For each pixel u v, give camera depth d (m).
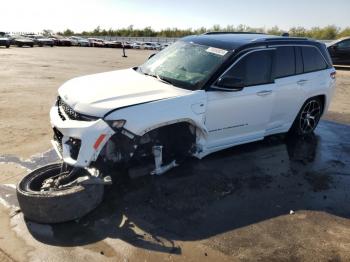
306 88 6.21
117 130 3.86
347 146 6.60
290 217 4.10
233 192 4.59
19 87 11.22
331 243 3.66
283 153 6.04
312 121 6.87
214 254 3.39
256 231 3.79
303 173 5.32
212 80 4.74
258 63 5.33
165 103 4.23
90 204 3.82
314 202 4.49
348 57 19.45
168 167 4.55
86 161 3.70
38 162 5.22
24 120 7.27
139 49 47.75
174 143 4.62
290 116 6.18
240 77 5.06
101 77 5.12
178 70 5.03
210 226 3.83
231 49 5.09
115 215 3.91
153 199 4.27
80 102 4.09
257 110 5.38
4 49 36.69
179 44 5.71
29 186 3.82
